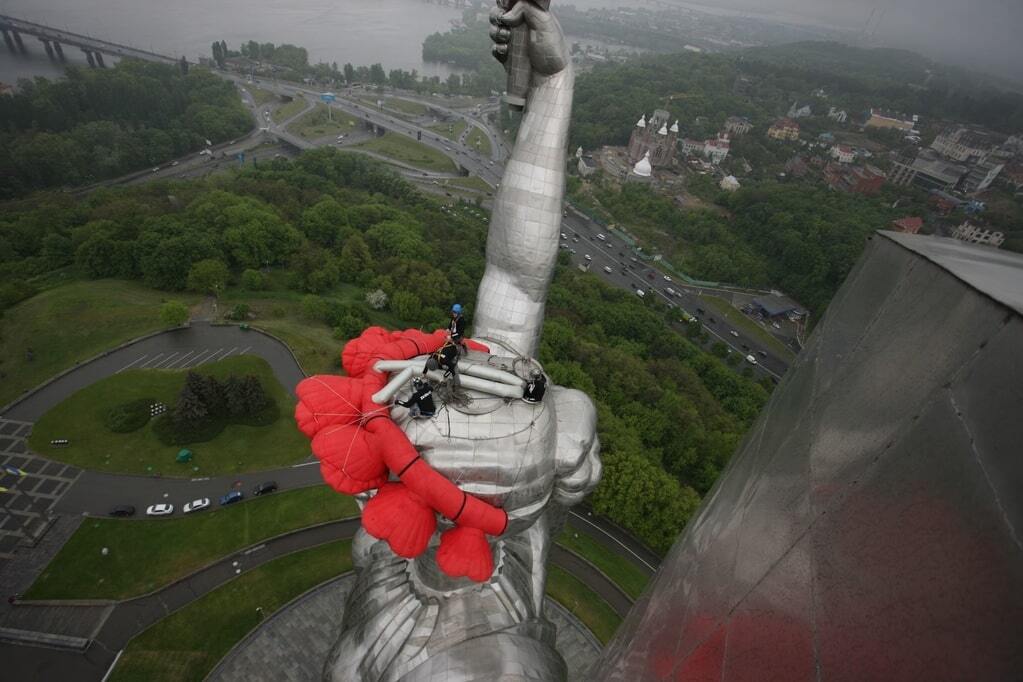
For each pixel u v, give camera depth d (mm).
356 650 19859
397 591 20578
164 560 41156
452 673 16719
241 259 82812
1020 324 4953
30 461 47812
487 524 13125
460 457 13461
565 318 85750
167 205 101375
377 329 15414
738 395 84812
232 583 40062
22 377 56406
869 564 5805
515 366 14656
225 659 35000
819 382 9578
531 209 17438
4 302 67062
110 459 48531
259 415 53688
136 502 45594
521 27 16250
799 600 6887
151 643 36375
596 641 37594
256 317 72438
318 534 44125
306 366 63469
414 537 12930
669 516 44875
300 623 37094
